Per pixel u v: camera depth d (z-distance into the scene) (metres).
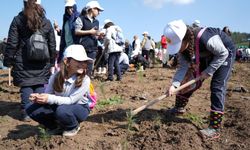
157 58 12.45
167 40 2.65
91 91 2.89
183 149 2.56
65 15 4.53
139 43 9.77
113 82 6.14
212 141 2.74
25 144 2.70
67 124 2.76
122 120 3.33
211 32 2.71
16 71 3.44
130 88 5.23
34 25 3.34
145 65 9.58
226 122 3.21
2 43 8.47
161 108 3.79
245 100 4.22
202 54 2.79
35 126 3.33
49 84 2.83
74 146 2.64
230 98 4.41
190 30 2.67
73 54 2.65
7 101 4.50
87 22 4.52
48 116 2.86
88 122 3.28
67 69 2.70
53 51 3.58
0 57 9.69
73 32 4.50
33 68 3.46
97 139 2.81
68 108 2.71
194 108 3.86
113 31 6.23
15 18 3.38
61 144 2.66
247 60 17.33
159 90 5.13
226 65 2.78
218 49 2.65
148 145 2.63
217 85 2.77
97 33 4.62
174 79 2.94
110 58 6.29
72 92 2.75
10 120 3.56
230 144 2.70
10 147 2.70
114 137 2.86
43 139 2.70
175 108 3.34
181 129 2.82
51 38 3.53
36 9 3.34
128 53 10.89
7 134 3.10
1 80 6.84
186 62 2.95
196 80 2.82
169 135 2.74
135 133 2.91
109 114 3.54
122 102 4.13
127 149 2.62
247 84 6.09
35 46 3.34
